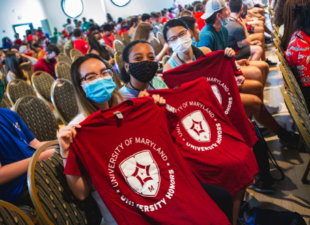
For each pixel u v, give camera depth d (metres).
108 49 6.09
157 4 19.03
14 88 3.47
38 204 1.09
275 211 1.75
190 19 3.27
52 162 1.30
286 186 2.10
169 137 1.39
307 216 1.79
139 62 1.82
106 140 1.25
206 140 1.61
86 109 1.54
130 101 1.32
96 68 1.48
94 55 1.53
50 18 19.97
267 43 6.64
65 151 1.20
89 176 1.30
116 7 19.19
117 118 1.28
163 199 1.30
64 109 2.89
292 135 2.51
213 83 1.88
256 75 2.74
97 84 1.46
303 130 1.29
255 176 2.08
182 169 1.37
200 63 1.85
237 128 1.92
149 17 7.34
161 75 1.88
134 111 1.33
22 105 2.32
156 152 1.35
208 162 1.55
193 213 1.27
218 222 1.24
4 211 1.04
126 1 19.05
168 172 1.35
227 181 1.54
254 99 2.39
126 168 1.28
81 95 1.52
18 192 1.41
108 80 1.50
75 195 1.28
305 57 2.02
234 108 1.89
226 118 1.67
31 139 1.81
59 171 1.31
